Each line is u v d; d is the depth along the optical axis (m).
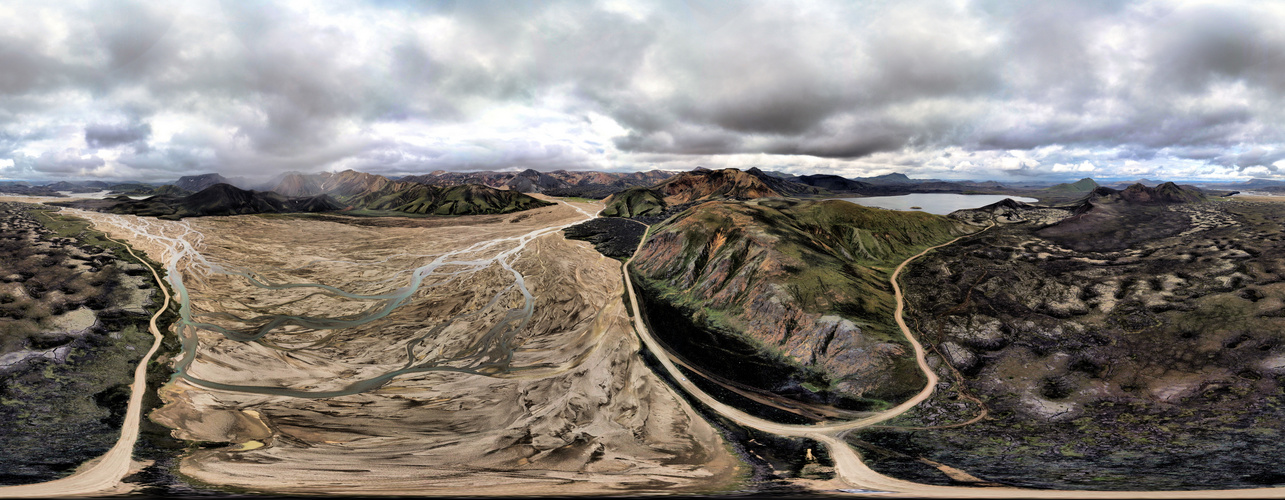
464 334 53.00
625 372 43.00
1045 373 38.28
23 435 33.19
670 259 70.75
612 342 48.56
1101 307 47.06
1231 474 25.48
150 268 71.00
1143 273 53.06
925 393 37.84
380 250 91.19
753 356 45.72
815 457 30.95
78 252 73.75
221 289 66.00
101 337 48.41
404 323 56.41
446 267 78.38
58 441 32.56
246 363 45.69
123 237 88.44
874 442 32.78
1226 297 44.12
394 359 47.50
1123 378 36.44
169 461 30.14
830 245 70.19
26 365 41.84
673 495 25.09
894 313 49.69
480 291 65.69
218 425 35.28
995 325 45.69
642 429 34.66
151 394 39.34
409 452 31.34
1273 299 42.16
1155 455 28.34
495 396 39.44
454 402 38.62
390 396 39.66
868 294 52.84
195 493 25.69
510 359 46.66
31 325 48.72
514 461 30.14
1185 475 25.81
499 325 55.06
